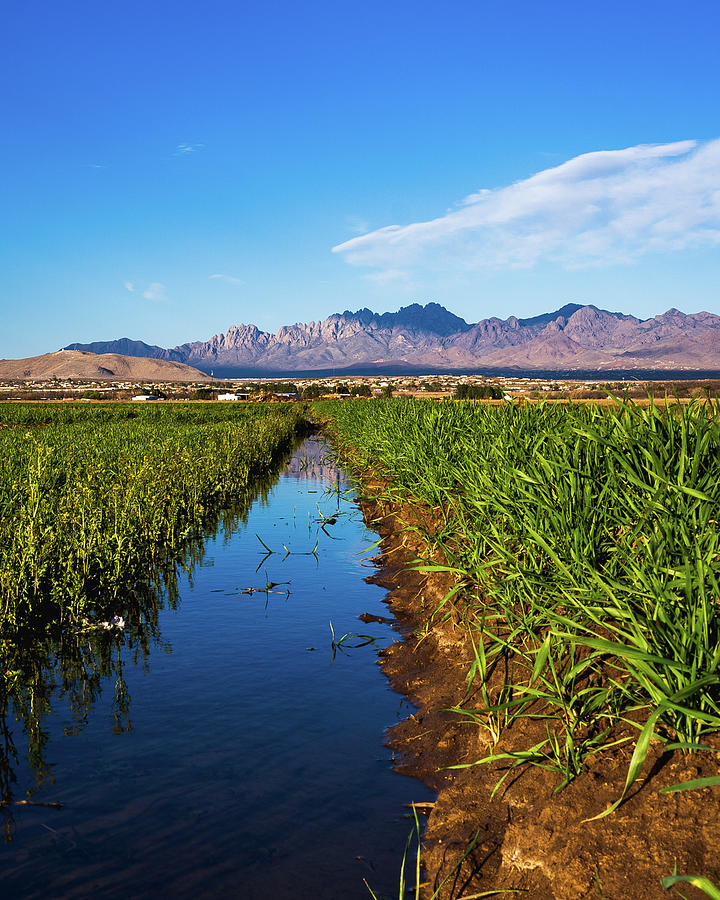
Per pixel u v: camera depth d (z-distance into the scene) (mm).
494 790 3797
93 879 3682
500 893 3250
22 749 5191
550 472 5633
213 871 3736
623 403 6117
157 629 7992
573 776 3553
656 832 2945
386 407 23016
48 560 8570
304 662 6965
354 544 12523
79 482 12695
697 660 3203
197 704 5965
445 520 8438
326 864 3797
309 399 130875
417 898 3438
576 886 2941
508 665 5172
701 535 3834
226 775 4773
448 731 5102
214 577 10258
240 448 23078
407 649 7094
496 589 5566
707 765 3121
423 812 4305
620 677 4098
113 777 4773
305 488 20047
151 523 11594
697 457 4590
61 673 6719
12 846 3990
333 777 4742
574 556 4508
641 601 4035
